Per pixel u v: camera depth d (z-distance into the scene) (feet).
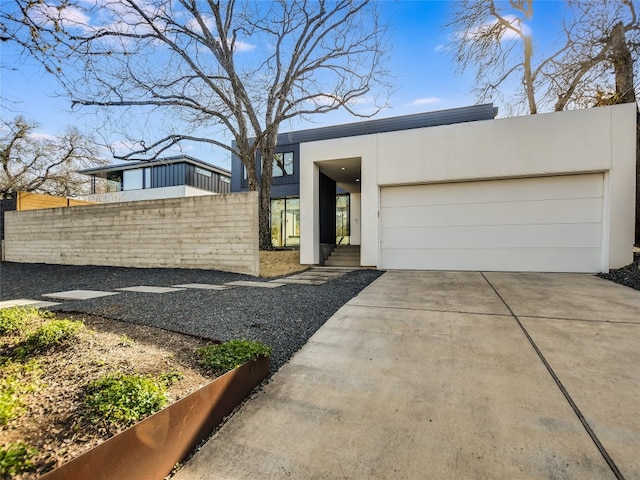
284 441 5.93
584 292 16.17
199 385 6.61
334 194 38.17
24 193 37.11
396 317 12.57
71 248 31.24
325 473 5.15
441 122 44.75
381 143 27.09
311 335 10.91
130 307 13.53
